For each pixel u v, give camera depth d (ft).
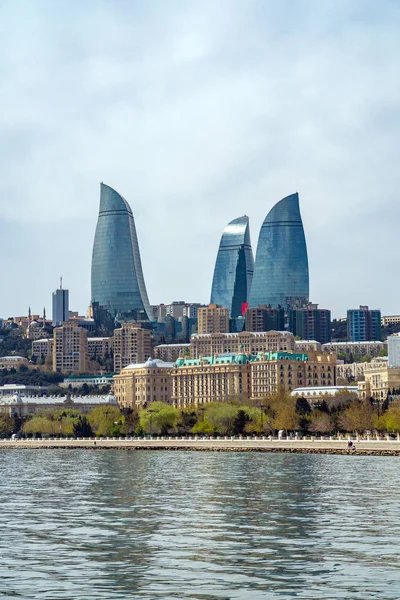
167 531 649.20
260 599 476.95
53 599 478.59
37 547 594.65
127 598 479.82
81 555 571.28
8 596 483.51
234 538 620.49
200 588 496.23
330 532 637.71
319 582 506.07
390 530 643.45
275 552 575.38
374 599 476.54
